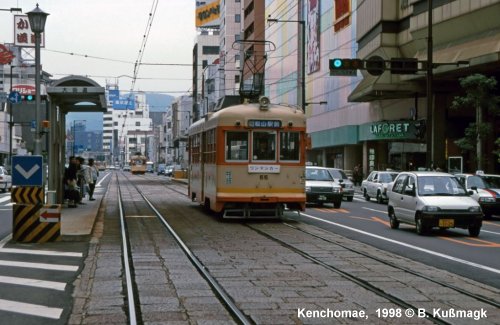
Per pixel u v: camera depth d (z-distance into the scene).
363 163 57.69
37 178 15.47
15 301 8.85
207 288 9.68
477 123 31.05
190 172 28.23
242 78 27.69
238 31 115.81
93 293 9.35
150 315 7.86
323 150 72.44
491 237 17.81
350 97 51.25
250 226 19.61
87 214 21.66
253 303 8.56
